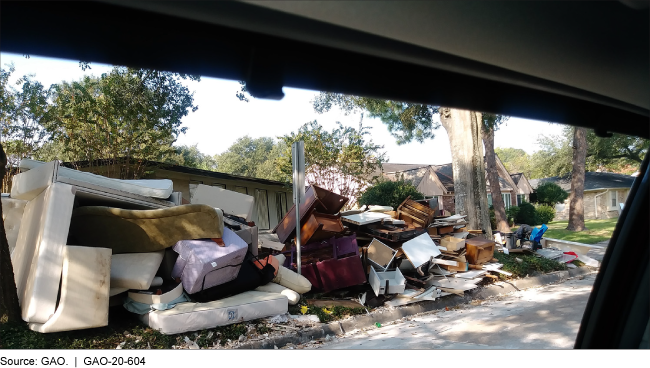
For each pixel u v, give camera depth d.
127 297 7.24
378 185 22.09
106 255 6.56
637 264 1.80
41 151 15.25
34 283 6.07
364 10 1.41
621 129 2.24
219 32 1.40
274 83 1.49
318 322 8.03
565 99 2.09
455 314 9.27
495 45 1.70
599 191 39.75
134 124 13.55
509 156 83.56
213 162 54.50
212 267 7.23
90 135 13.48
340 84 1.60
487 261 12.70
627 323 1.80
